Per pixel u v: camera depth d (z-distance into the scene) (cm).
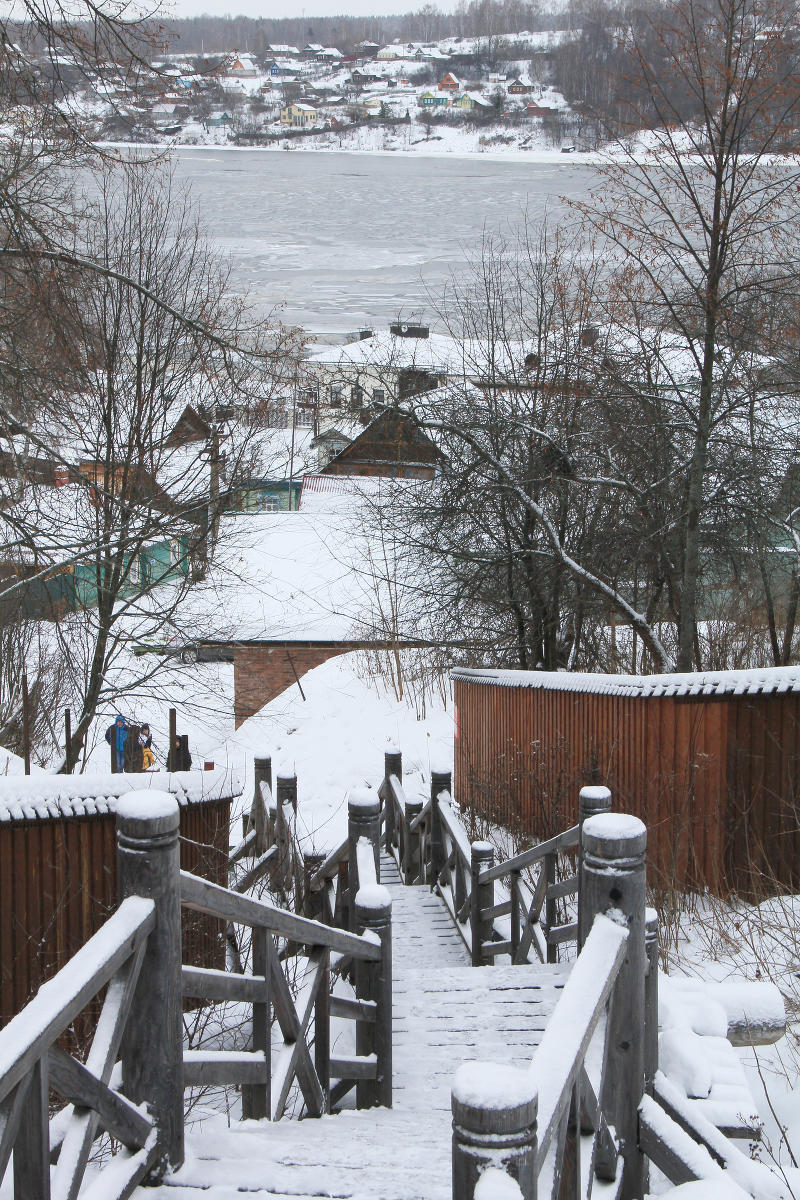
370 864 617
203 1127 358
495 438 1812
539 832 1199
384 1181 309
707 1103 420
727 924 785
